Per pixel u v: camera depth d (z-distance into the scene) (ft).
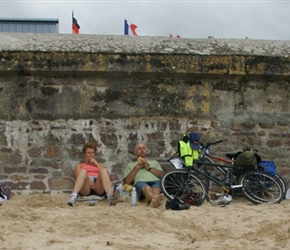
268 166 32.19
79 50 32.09
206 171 32.14
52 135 32.63
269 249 20.39
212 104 33.60
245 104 33.83
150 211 27.30
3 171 32.24
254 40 34.17
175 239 22.07
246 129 33.76
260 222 25.07
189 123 33.45
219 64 32.78
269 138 33.86
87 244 20.58
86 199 30.78
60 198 31.09
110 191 30.58
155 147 33.17
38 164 32.42
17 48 31.89
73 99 32.83
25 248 19.99
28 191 32.19
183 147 31.40
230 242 21.42
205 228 24.11
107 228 23.52
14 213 26.50
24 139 32.48
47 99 32.71
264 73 33.17
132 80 33.14
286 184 33.68
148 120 33.22
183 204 29.55
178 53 32.60
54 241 20.93
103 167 31.53
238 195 32.55
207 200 31.30
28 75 32.50
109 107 33.04
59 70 32.04
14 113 32.53
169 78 33.27
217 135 33.53
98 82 32.96
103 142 32.96
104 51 32.19
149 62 32.40
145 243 20.99
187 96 33.45
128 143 33.06
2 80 32.48
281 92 34.04
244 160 31.24
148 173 31.71
